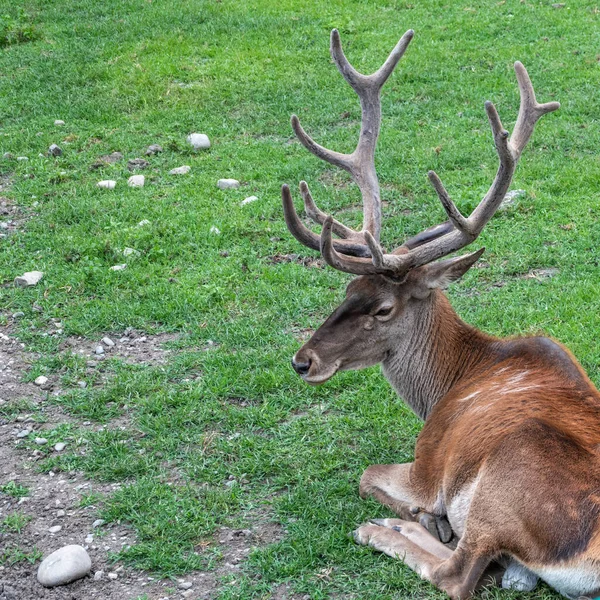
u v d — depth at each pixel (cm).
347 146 2053
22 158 2078
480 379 1009
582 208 1706
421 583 901
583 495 809
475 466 894
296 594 909
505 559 871
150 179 1967
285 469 1103
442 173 1905
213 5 3108
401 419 1192
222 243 1670
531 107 1024
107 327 1433
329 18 2950
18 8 3075
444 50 2619
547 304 1413
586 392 938
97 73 2559
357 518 1009
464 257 991
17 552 986
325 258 957
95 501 1067
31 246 1683
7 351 1378
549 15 2856
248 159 2036
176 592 923
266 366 1317
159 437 1170
